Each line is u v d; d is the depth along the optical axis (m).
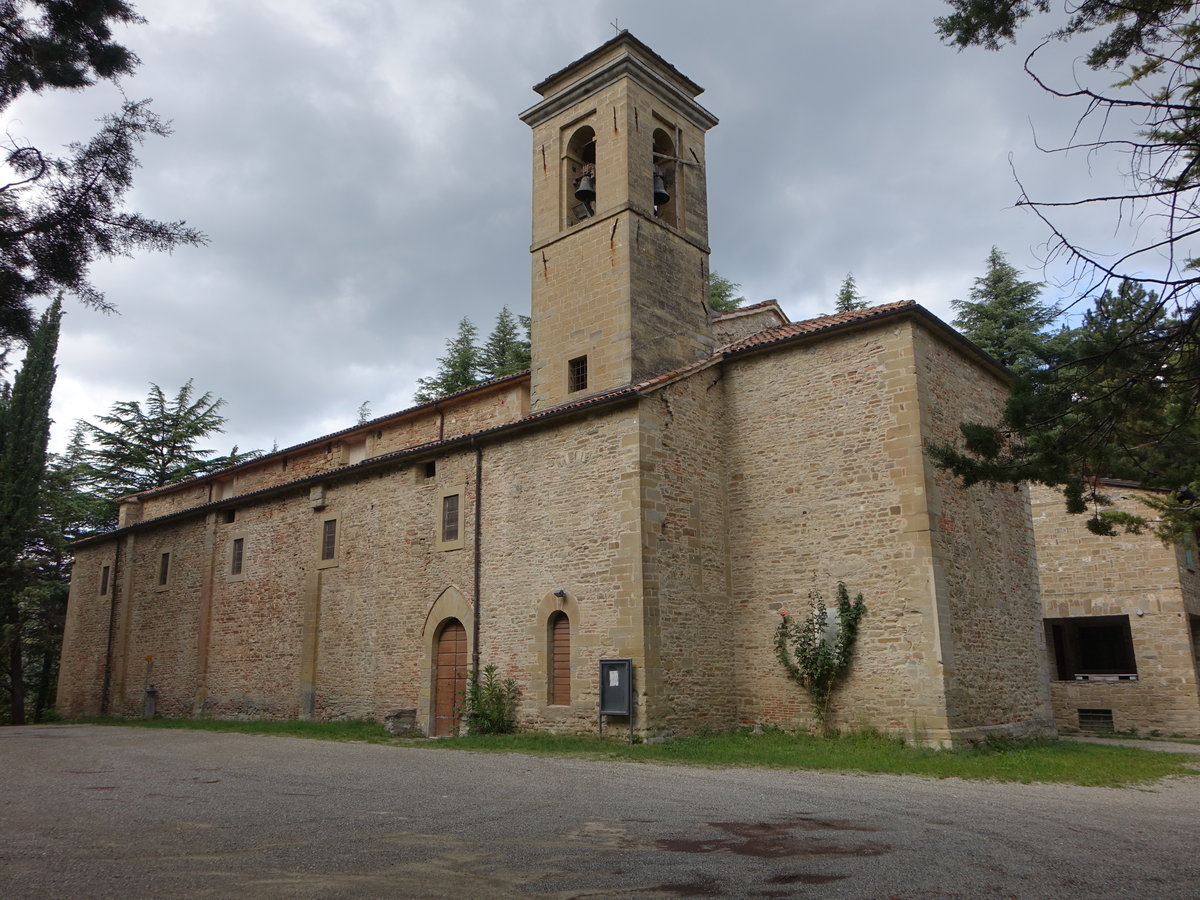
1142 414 6.82
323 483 22.83
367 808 8.84
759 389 17.34
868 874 6.14
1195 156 5.28
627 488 15.77
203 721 23.08
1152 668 21.06
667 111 21.27
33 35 7.89
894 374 15.48
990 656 15.68
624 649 15.24
